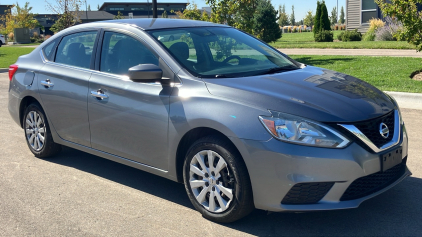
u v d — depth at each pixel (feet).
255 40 16.42
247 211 11.30
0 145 20.06
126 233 11.48
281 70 13.92
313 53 54.49
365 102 11.48
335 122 10.43
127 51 14.26
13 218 12.51
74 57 16.05
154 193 14.25
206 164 11.93
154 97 12.78
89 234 11.46
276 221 11.90
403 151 11.77
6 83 41.60
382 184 11.30
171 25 15.01
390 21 72.33
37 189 14.69
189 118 11.80
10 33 169.37
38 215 12.68
